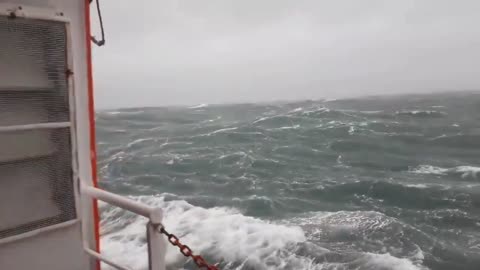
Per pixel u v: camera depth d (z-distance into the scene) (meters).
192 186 13.11
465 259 7.69
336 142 20.28
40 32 2.15
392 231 8.86
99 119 33.56
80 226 2.49
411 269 7.19
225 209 10.67
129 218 9.40
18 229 2.19
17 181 2.16
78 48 2.51
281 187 12.95
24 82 2.12
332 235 8.63
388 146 19.27
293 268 7.14
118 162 16.62
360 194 12.14
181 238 8.42
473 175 13.94
